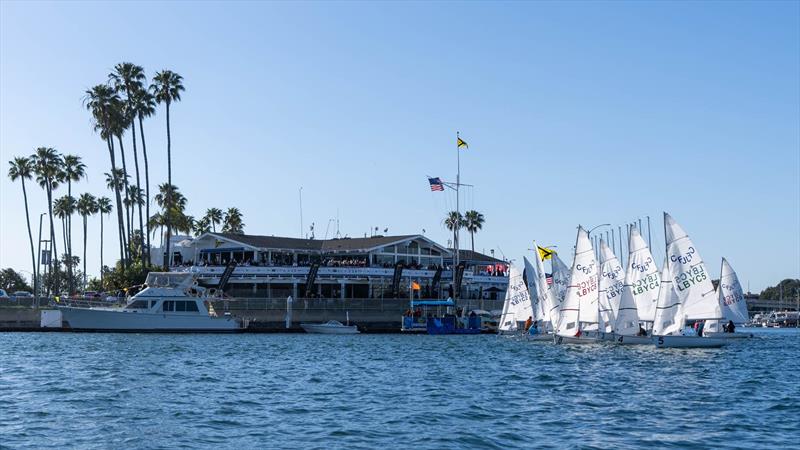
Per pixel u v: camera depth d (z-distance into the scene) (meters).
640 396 36.97
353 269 115.44
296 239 130.38
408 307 105.75
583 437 26.53
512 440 26.05
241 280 113.12
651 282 69.94
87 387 38.97
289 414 31.31
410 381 43.44
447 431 27.59
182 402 34.34
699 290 66.50
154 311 88.38
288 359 57.88
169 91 117.25
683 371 49.31
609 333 72.44
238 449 24.61
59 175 131.88
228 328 91.88
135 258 129.00
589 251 72.50
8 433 26.67
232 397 36.16
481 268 142.38
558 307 83.56
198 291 95.12
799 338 104.94
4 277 183.38
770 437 26.70
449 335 99.81
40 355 57.41
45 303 94.62
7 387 38.69
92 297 104.88
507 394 37.75
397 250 128.50
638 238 70.19
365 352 66.44
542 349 69.75
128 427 28.09
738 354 64.38
